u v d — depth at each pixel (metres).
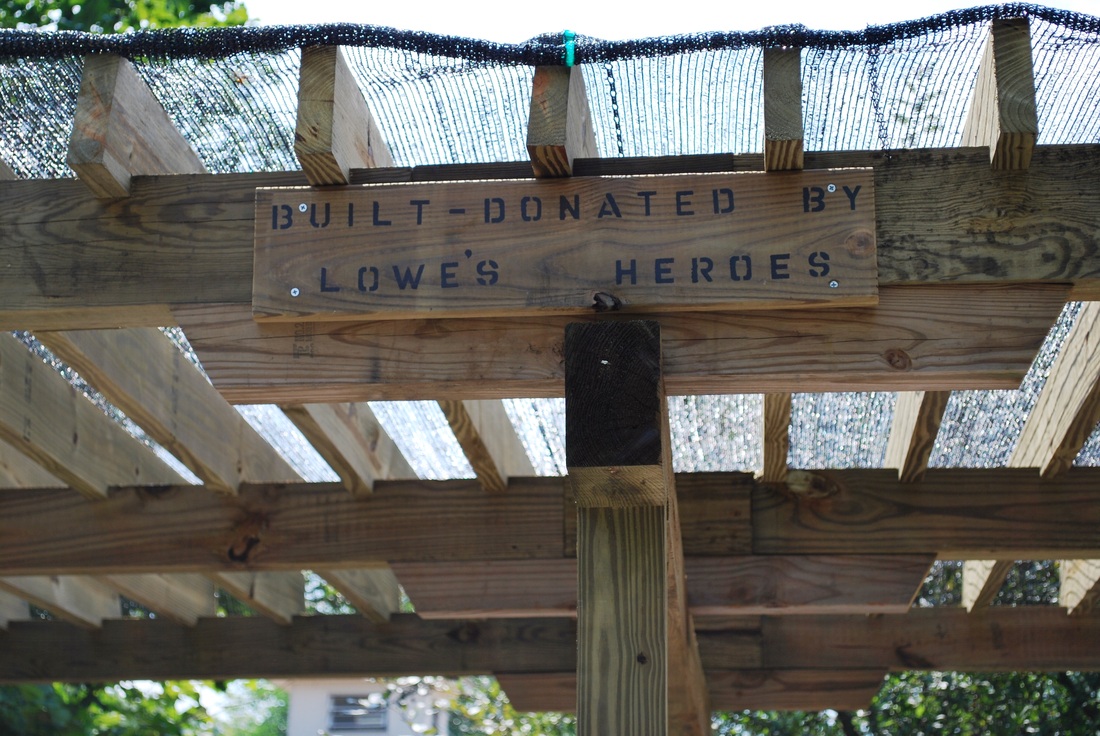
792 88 2.77
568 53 2.81
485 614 4.49
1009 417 4.36
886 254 2.82
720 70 2.87
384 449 4.65
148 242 3.03
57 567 4.51
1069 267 2.79
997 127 2.75
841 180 2.82
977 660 5.28
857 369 2.76
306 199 2.90
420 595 4.46
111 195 3.04
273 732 21.09
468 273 2.83
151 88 3.09
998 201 2.84
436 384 2.84
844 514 4.41
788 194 2.82
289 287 2.86
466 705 8.30
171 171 3.19
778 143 2.74
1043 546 4.28
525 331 2.84
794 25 2.77
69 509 4.55
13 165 3.34
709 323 2.80
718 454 4.53
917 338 2.77
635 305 2.78
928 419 3.81
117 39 2.89
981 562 5.00
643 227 2.82
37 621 5.62
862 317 2.79
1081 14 2.68
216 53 2.88
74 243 3.04
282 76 3.00
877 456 4.64
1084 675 6.96
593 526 2.68
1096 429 4.36
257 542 4.50
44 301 3.01
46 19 7.18
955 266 2.80
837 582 4.38
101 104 2.92
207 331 2.95
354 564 4.48
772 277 2.77
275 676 5.49
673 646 3.96
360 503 4.52
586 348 2.63
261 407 4.52
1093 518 4.30
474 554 4.45
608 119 3.09
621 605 2.63
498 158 3.22
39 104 3.12
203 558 4.49
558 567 4.45
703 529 4.45
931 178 2.86
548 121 2.79
